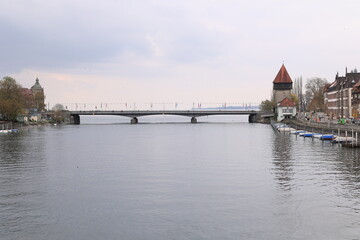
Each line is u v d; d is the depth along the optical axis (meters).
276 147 109.69
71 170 73.44
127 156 93.38
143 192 55.53
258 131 188.38
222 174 67.81
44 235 40.12
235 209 47.22
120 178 65.31
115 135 168.25
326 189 56.03
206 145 119.31
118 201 51.16
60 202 50.97
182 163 80.94
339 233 39.72
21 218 44.88
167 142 131.88
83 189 57.75
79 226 42.47
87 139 145.25
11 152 101.69
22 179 65.12
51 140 140.12
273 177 64.75
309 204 48.78
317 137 132.50
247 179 63.31
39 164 80.88
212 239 38.69
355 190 55.41
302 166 75.19
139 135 168.38
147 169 73.88
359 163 77.88
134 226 42.19
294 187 57.44
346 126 128.25
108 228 41.75
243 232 40.25
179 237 39.25
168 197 52.72
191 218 44.28
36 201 51.50
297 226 41.66
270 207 47.81
